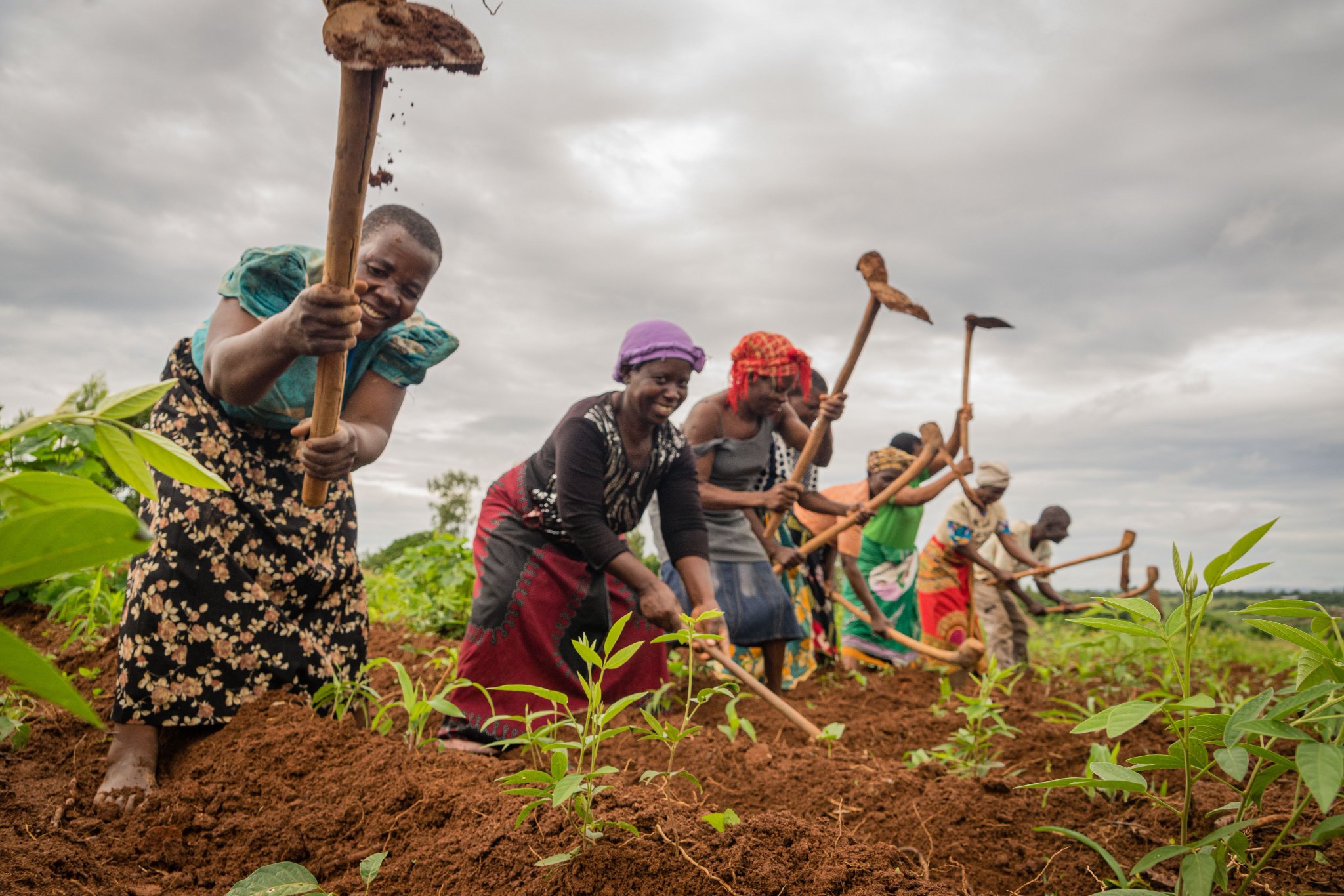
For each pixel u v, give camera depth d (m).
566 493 3.67
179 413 2.96
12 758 2.87
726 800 2.78
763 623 4.80
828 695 5.34
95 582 4.38
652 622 3.69
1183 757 1.71
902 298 4.32
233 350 2.63
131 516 0.96
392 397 3.24
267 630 2.97
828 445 5.73
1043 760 3.45
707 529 4.31
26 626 4.85
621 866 1.98
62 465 5.27
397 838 2.32
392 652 5.32
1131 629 1.71
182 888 2.16
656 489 4.05
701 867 1.96
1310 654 1.67
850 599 6.63
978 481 7.67
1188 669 1.62
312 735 2.79
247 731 2.82
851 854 2.08
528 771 1.91
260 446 3.07
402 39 1.84
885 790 2.79
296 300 2.40
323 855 2.29
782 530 5.80
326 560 3.18
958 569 6.98
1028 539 8.72
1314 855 2.04
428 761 2.71
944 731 3.99
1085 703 5.10
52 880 2.03
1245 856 1.68
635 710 3.88
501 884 2.02
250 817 2.48
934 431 5.29
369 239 2.99
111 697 3.45
